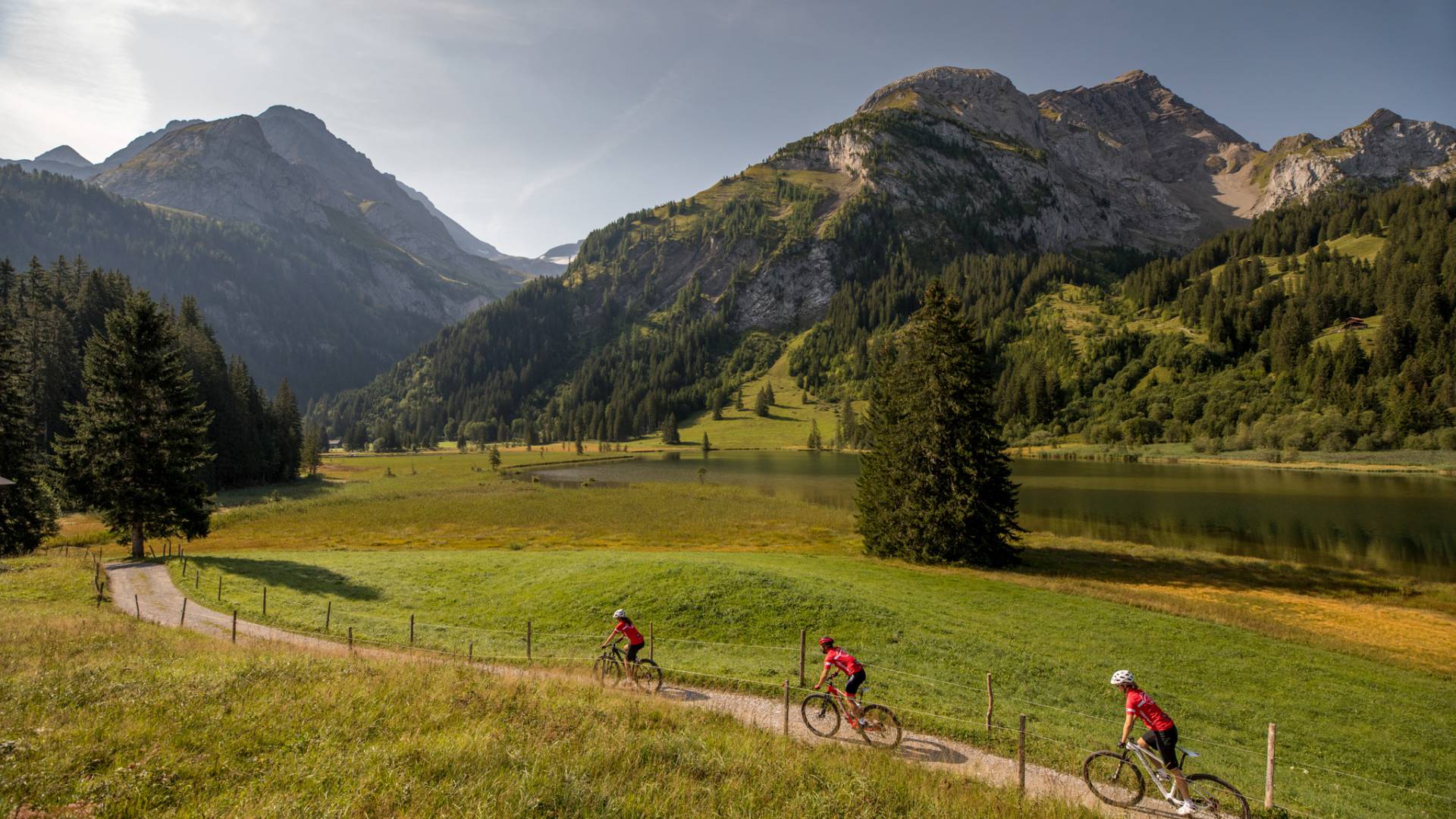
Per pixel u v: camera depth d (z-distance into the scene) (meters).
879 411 59.47
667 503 89.06
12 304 95.81
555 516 78.25
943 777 13.07
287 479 135.12
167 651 18.59
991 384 52.72
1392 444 140.12
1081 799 13.17
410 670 16.67
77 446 45.66
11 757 9.10
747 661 23.19
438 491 103.81
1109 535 68.12
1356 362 168.62
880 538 54.28
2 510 45.81
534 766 10.12
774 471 146.25
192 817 8.00
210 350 116.94
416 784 9.17
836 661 16.00
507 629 28.53
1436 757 19.30
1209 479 117.38
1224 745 18.97
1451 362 155.25
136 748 9.99
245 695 13.25
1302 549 61.28
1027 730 17.42
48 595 30.70
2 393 46.78
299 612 30.55
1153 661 27.08
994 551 51.44
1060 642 28.70
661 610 29.25
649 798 9.66
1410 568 54.03
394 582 37.12
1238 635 31.66
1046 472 133.62
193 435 48.69
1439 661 30.86
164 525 46.75
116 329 46.91
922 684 21.27
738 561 42.78
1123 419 196.62
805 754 13.05
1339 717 22.25
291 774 9.36
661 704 16.17
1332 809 14.56
